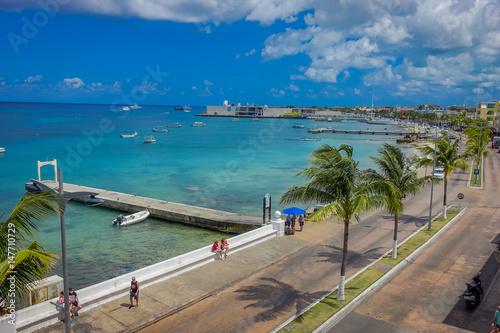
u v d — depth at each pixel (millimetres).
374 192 18984
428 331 16219
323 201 18578
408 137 148625
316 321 16750
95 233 35625
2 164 77750
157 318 17062
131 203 43281
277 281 21406
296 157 97125
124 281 19438
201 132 174250
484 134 67000
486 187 52125
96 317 17016
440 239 29719
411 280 21766
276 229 29938
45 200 11023
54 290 17172
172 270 21641
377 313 17859
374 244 28266
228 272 22453
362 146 130000
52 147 104438
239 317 17219
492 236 30312
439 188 51406
